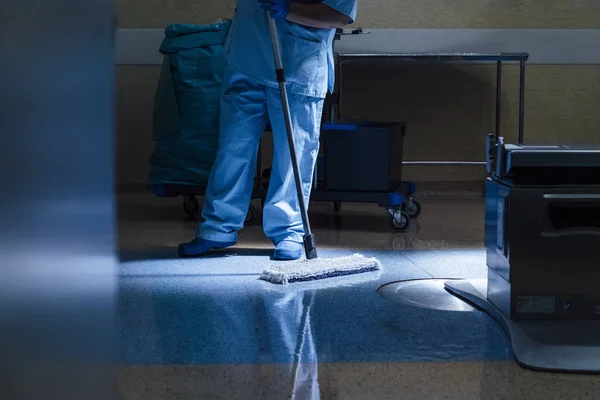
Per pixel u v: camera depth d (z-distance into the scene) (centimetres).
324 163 360
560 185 175
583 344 163
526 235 176
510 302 179
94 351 39
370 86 472
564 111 477
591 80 474
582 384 146
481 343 174
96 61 38
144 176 473
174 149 390
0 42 30
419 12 463
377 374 152
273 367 156
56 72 34
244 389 142
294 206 285
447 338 178
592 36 471
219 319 196
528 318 179
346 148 356
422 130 475
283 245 282
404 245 312
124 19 459
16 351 32
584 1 470
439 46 465
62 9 35
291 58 264
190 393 140
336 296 222
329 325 190
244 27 267
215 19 461
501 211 183
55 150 34
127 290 230
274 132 276
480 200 459
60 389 35
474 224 369
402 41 464
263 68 267
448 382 147
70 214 36
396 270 261
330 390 142
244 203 289
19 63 32
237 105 276
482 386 144
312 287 234
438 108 473
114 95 40
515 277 178
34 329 33
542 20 468
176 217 393
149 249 302
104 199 40
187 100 387
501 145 178
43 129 33
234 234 291
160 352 167
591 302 178
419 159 476
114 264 42
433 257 285
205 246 286
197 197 468
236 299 218
